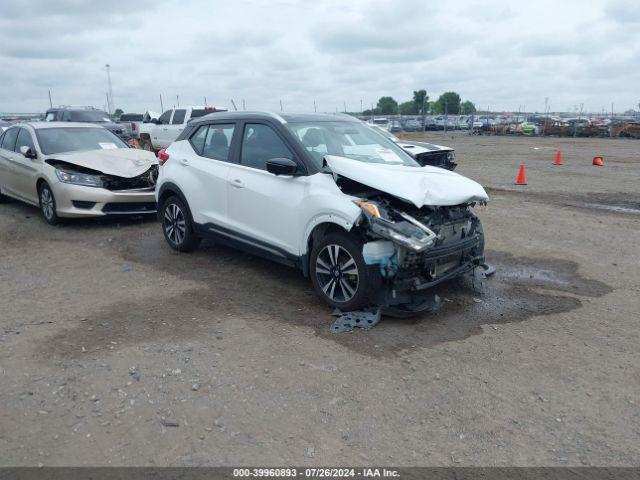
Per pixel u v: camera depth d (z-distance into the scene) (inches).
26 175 370.9
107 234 328.8
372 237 192.1
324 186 203.3
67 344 176.1
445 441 130.8
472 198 204.1
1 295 222.2
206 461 121.6
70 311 204.7
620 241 317.7
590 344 183.3
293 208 212.4
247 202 233.8
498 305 217.0
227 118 256.7
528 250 298.7
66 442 127.4
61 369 159.9
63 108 937.5
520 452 127.2
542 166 751.7
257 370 161.3
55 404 142.4
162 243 305.7
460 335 188.7
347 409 142.8
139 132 904.9
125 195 340.5
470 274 231.8
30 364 162.7
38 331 186.1
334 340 182.4
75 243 308.5
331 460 123.1
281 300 217.9
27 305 210.8
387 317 201.8
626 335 190.7
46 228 346.6
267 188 224.2
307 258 213.0
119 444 126.9
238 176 238.2
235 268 259.1
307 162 213.6
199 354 170.4
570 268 267.0
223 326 191.8
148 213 351.3
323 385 153.9
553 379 160.2
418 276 196.5
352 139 238.2
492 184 559.5
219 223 251.0
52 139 376.5
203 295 222.8
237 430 133.0
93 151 370.9
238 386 152.3
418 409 143.7
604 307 216.5
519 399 149.5
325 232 205.5
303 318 200.2
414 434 133.3
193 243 278.2
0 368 160.1
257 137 237.9
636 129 1601.9
